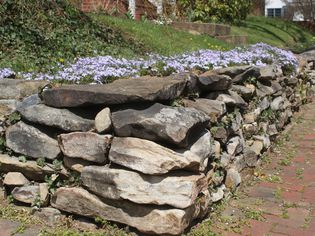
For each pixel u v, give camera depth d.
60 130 3.40
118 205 3.18
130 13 11.79
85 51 6.93
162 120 3.04
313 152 5.68
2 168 3.63
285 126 6.93
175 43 9.31
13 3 7.32
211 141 3.64
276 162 5.26
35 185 3.55
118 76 4.32
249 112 4.90
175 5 13.54
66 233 3.22
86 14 9.00
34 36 6.86
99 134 3.22
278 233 3.43
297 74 8.12
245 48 8.14
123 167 3.12
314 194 4.24
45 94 3.40
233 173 4.15
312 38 20.80
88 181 3.24
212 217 3.61
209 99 4.04
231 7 14.56
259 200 4.06
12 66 5.35
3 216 3.48
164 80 3.52
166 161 3.00
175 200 3.03
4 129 3.64
